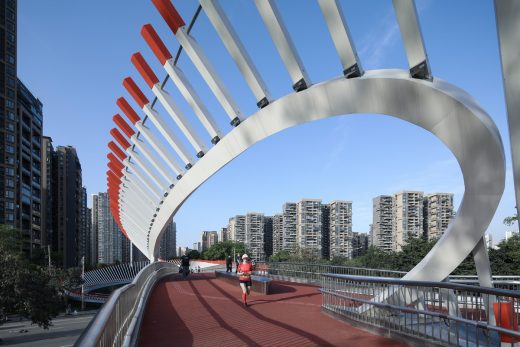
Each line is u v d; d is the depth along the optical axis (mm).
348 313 9367
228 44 9875
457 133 7676
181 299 14039
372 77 8469
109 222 198625
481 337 6824
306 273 20719
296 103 10047
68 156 136750
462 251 8406
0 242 47094
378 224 65062
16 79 90250
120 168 25141
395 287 8289
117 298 4723
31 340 37719
